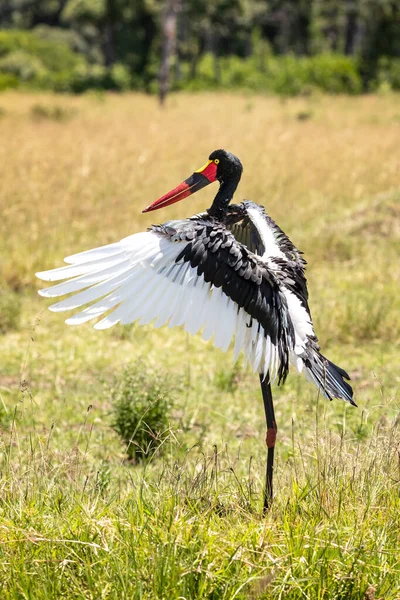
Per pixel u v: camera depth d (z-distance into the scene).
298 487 6.99
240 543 5.93
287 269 7.32
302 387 11.83
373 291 15.66
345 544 6.05
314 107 52.16
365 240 19.02
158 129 37.69
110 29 85.00
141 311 6.16
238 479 7.70
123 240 6.32
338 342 13.78
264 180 24.72
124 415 10.04
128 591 5.50
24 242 17.70
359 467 7.14
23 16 114.94
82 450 9.79
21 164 26.47
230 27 89.12
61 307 6.02
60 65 92.06
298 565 5.78
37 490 7.01
